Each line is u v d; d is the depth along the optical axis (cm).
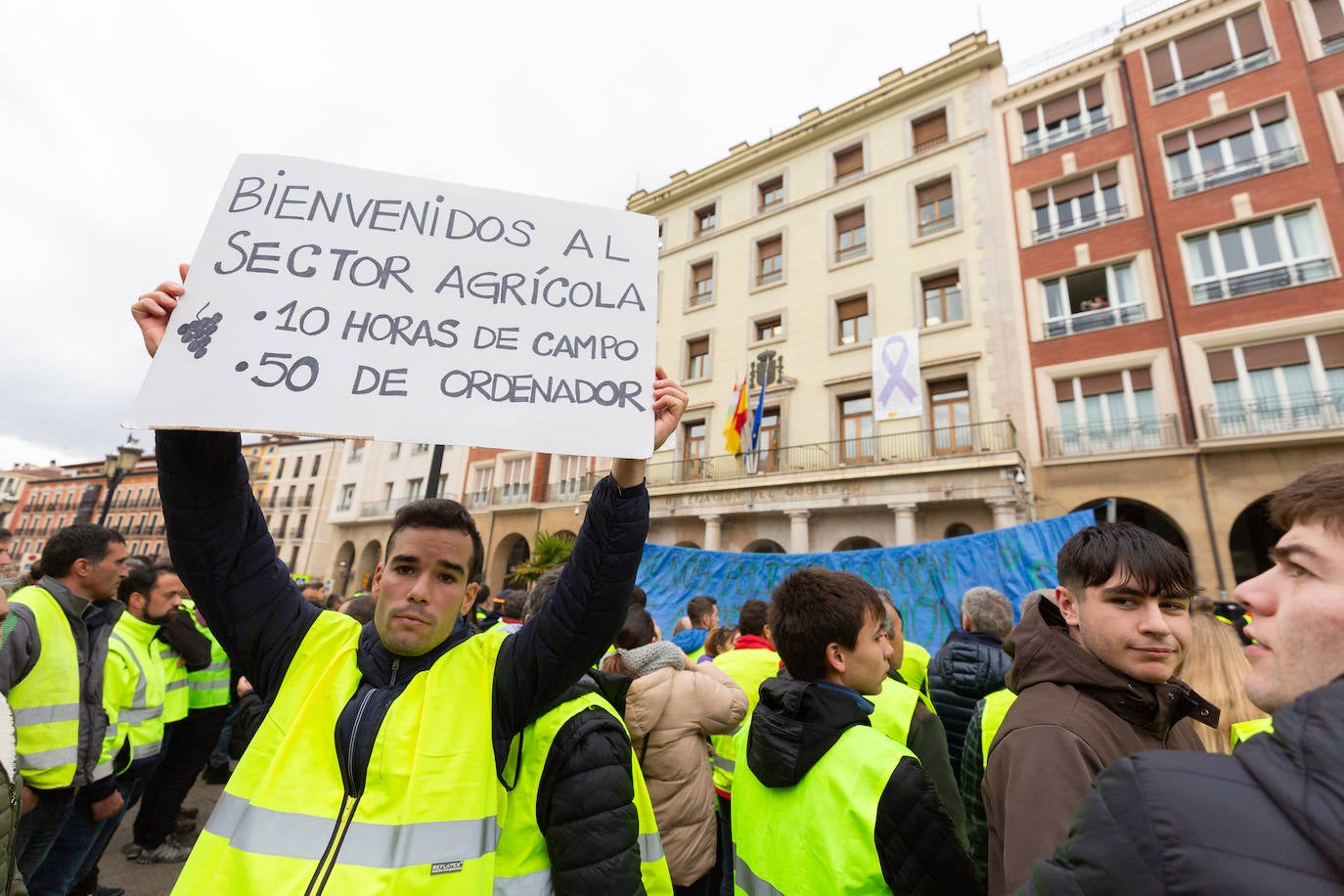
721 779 310
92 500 5303
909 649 385
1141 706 134
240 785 127
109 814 285
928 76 1753
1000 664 286
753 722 169
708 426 1888
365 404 148
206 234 161
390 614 138
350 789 122
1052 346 1412
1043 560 675
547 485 2319
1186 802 67
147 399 140
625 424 157
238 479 149
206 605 142
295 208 167
